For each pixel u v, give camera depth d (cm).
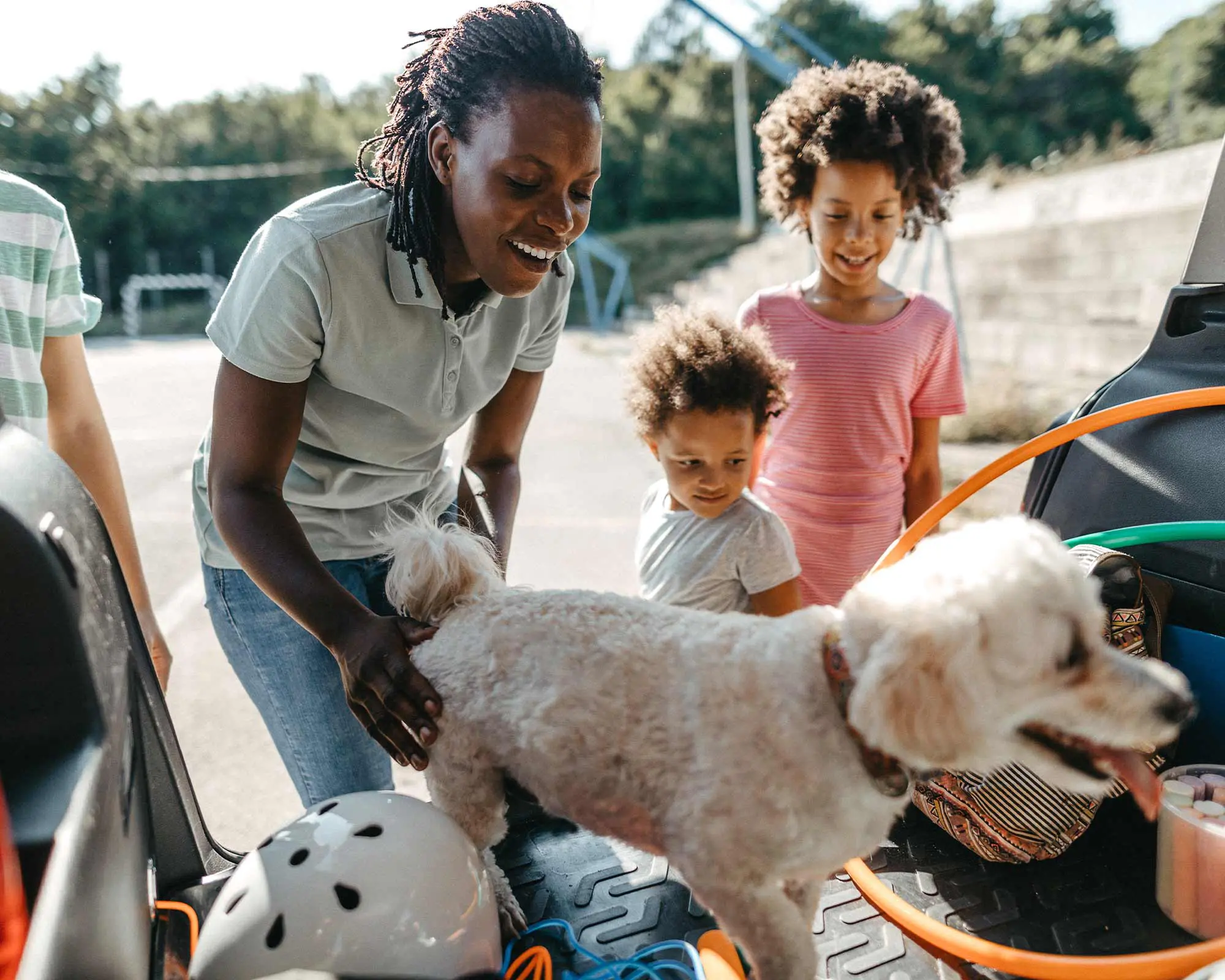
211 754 357
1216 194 193
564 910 159
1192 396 174
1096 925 156
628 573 517
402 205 155
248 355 153
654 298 2139
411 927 123
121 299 3372
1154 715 124
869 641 121
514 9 149
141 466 841
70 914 89
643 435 212
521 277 155
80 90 3462
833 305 256
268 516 156
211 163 3672
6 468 109
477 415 213
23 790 99
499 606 152
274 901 124
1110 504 192
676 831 132
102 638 115
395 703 145
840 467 245
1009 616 118
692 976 140
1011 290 1008
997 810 165
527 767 142
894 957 150
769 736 127
